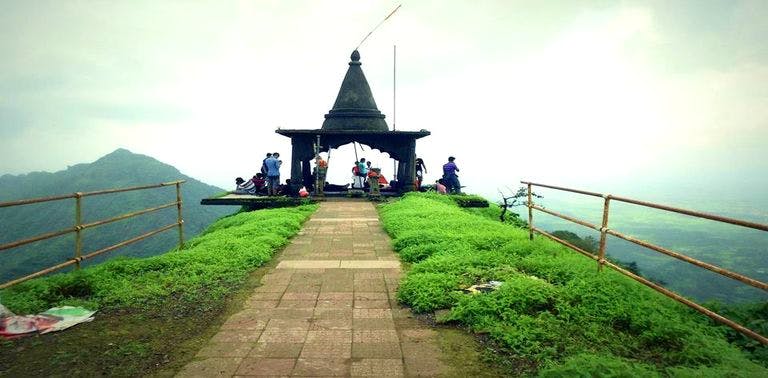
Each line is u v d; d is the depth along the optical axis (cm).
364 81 2144
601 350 392
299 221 1199
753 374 334
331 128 2067
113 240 12444
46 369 368
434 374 359
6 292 545
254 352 398
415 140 2014
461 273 621
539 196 1557
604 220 582
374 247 886
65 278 588
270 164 1825
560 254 723
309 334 440
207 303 533
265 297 557
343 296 562
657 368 364
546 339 411
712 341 406
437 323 468
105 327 459
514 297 489
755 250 12456
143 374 360
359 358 387
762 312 482
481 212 1845
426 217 1156
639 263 9025
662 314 462
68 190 17262
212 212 16162
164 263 690
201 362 379
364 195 1923
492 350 400
